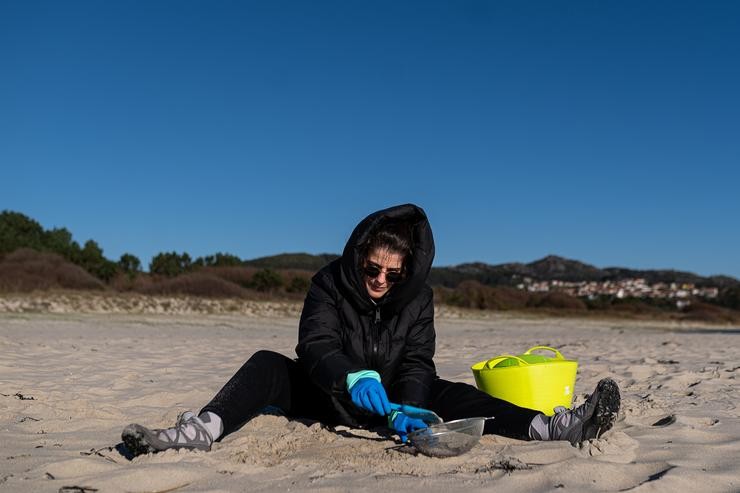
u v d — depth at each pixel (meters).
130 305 17.41
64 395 3.96
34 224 24.19
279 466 2.29
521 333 16.64
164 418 3.27
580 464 2.21
